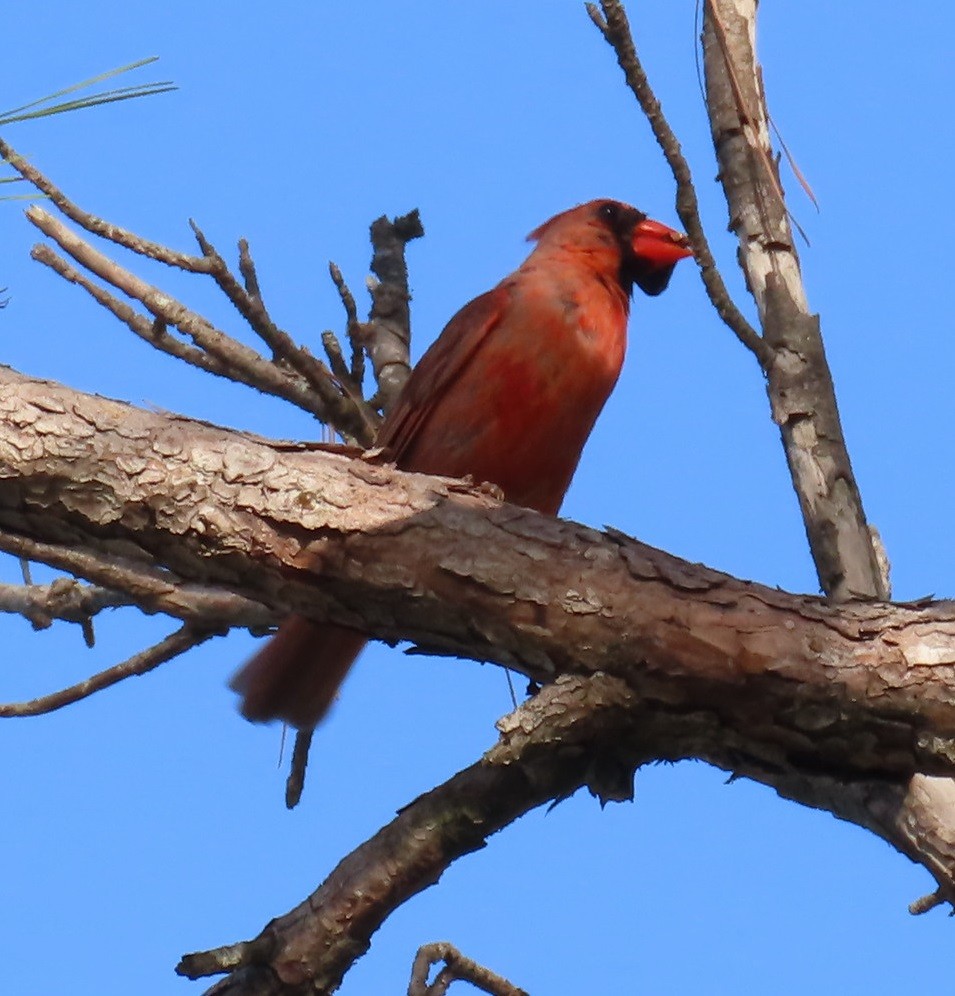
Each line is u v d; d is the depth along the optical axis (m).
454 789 7.16
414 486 7.11
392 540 6.98
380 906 7.09
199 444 7.00
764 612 6.85
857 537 8.33
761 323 8.87
